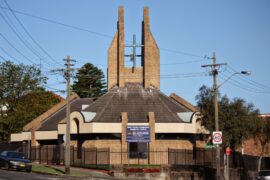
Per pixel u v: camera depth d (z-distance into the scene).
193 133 52.88
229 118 47.31
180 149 50.50
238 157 55.69
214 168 49.16
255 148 72.12
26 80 70.12
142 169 43.62
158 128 51.47
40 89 72.31
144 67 58.47
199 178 46.06
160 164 48.88
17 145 61.94
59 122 55.38
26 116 68.81
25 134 61.53
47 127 60.28
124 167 46.31
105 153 50.19
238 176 52.97
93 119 51.72
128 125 49.09
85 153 50.47
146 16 59.38
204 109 48.41
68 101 40.44
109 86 58.44
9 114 69.06
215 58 41.00
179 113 54.94
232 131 47.12
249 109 48.91
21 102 70.31
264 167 64.19
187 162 50.56
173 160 49.38
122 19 59.19
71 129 53.44
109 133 51.38
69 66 41.06
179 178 44.69
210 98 48.12
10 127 68.88
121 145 50.81
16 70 70.00
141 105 54.91
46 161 55.25
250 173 56.53
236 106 47.72
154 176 43.22
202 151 52.66
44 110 73.38
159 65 59.28
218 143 39.34
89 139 52.44
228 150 42.81
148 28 59.19
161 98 56.78
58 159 53.69
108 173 43.00
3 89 69.25
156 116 52.97
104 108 54.06
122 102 55.34
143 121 52.09
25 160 40.34
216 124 39.81
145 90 57.50
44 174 39.06
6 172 36.47
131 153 50.72
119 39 58.78
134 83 58.25
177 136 52.69
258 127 50.72
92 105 55.28
